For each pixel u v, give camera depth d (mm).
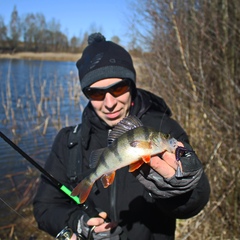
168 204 1744
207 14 6152
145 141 1557
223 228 3930
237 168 4121
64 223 2084
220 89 5594
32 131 8414
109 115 2094
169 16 6684
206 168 4348
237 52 5492
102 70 2064
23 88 15289
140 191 2021
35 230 4059
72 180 2158
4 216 3971
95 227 1923
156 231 2010
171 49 6715
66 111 11164
